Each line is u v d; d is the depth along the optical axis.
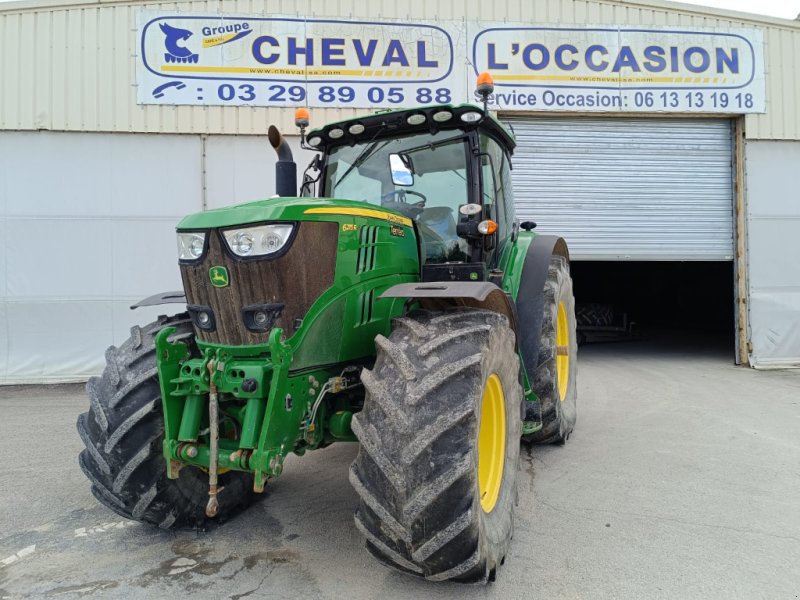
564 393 4.92
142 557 2.81
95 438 2.74
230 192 7.85
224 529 3.13
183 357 2.65
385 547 2.23
